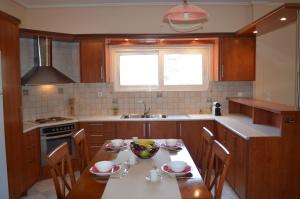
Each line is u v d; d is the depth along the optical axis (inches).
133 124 172.4
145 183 76.7
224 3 185.5
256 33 165.6
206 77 194.7
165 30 187.2
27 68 173.8
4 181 117.1
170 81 195.3
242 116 179.2
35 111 175.8
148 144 103.0
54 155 80.7
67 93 189.6
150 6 186.7
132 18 187.5
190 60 194.2
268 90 187.6
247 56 176.9
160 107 193.5
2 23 120.5
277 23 135.9
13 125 129.4
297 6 105.7
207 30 187.3
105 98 192.7
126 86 195.6
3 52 120.9
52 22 186.9
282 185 121.1
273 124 145.3
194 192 70.9
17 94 134.2
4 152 116.9
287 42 184.5
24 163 140.7
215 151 88.0
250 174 120.1
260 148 119.3
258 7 183.9
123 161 96.5
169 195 69.0
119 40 182.7
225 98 192.4
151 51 193.3
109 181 78.3
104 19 187.6
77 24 187.3
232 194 137.8
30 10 185.8
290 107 128.6
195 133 172.4
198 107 193.0
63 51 184.9
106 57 179.3
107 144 119.0
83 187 75.2
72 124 168.9
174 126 172.4
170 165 85.0
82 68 177.2
